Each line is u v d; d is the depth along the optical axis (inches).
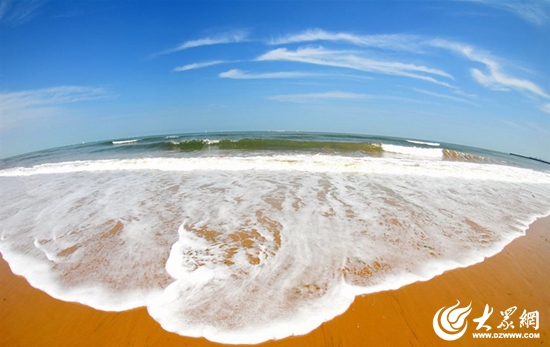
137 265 196.4
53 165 567.2
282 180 400.5
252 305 154.6
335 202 312.8
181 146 791.7
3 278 189.2
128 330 141.0
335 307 153.6
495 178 474.0
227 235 235.6
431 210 299.7
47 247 227.6
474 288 173.9
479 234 249.0
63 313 154.7
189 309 152.9
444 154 784.9
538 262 206.4
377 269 189.6
